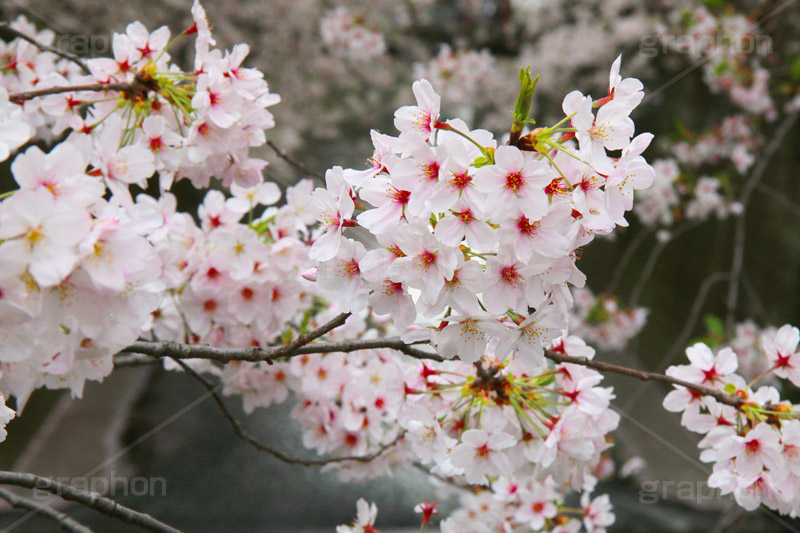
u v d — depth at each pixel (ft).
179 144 3.54
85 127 3.63
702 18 9.12
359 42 10.91
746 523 7.30
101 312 2.90
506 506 4.22
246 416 10.75
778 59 9.78
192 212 12.61
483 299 3.01
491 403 3.52
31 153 2.83
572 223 3.00
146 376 13.16
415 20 15.24
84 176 2.85
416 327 3.22
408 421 3.53
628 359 12.50
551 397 3.59
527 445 3.56
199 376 3.82
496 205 2.93
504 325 3.06
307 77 13.55
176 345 3.24
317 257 3.04
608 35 13.65
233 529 8.96
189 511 9.41
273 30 12.86
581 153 2.96
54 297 2.86
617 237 15.30
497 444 3.43
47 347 2.95
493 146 3.03
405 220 3.02
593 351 3.58
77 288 2.87
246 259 3.90
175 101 3.56
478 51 15.57
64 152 2.85
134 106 3.56
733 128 9.84
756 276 12.10
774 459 3.39
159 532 3.24
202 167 3.62
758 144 9.89
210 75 3.46
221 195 4.02
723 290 12.73
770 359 3.58
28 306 2.84
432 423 3.50
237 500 9.70
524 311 3.02
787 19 9.53
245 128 3.57
